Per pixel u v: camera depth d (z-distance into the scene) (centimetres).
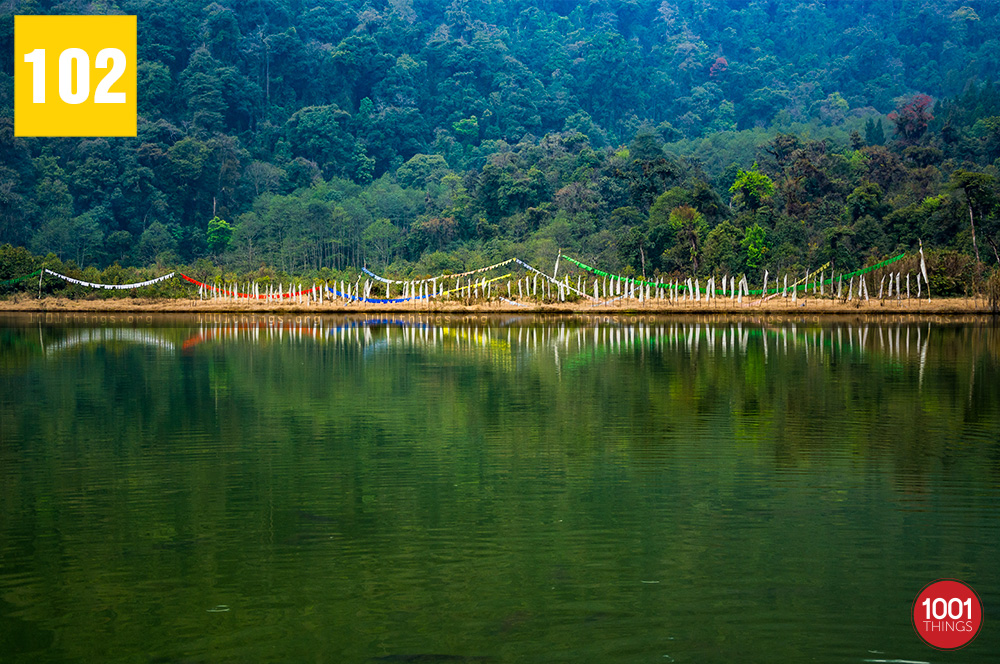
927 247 11738
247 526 1820
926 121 19825
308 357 4916
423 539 1736
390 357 4909
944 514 1877
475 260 14075
